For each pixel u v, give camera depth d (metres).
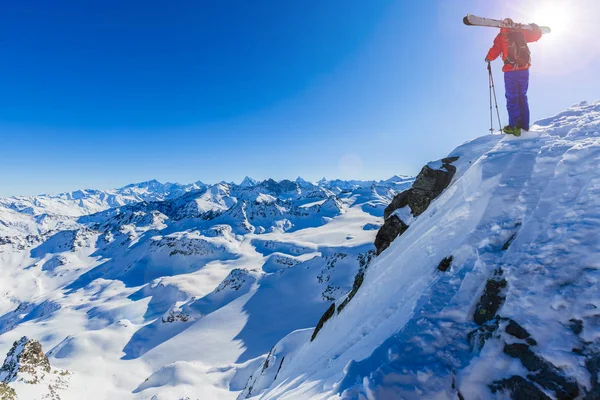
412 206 13.23
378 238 14.28
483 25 8.70
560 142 7.07
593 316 3.49
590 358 3.29
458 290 5.39
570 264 4.11
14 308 199.62
